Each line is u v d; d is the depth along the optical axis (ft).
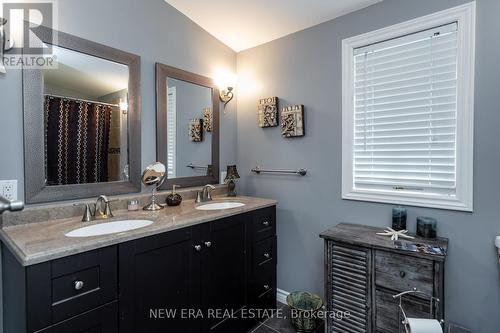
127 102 5.96
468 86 4.92
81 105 5.30
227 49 8.34
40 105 4.76
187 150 7.29
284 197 7.70
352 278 5.32
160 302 4.55
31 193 4.66
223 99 8.28
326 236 5.60
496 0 4.66
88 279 3.65
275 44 7.79
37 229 4.30
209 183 7.92
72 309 3.50
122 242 4.00
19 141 4.57
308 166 7.16
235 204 7.06
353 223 6.44
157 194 6.41
